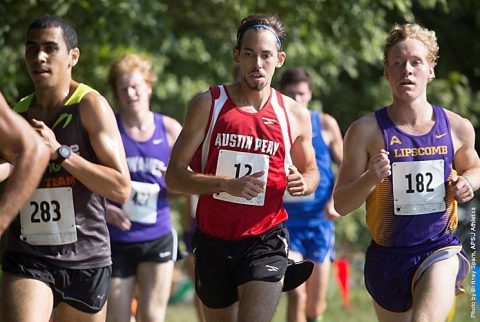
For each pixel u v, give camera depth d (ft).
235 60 45.21
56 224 42.65
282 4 83.87
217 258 45.01
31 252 42.60
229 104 44.39
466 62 132.26
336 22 83.82
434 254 44.78
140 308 58.13
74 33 43.70
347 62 109.19
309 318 64.95
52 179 42.52
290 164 45.03
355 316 90.58
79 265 43.06
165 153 59.26
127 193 42.80
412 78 44.60
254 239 44.65
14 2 75.51
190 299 108.58
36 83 42.80
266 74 44.04
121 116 59.11
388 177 45.03
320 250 64.69
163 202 59.06
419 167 44.91
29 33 42.83
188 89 113.39
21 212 42.65
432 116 45.55
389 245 45.37
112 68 59.00
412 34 45.11
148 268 58.29
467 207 107.76
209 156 44.50
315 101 121.39
